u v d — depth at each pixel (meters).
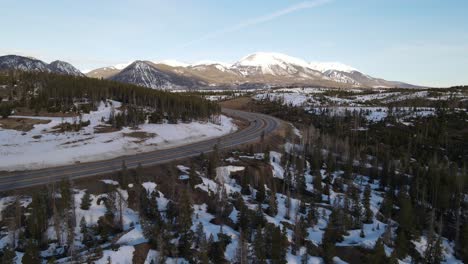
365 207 82.06
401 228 76.56
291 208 79.19
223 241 57.75
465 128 159.62
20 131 95.62
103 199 62.47
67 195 54.31
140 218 58.12
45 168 77.38
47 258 48.47
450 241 79.38
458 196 89.12
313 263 61.16
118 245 52.38
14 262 44.84
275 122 166.62
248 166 90.38
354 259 64.69
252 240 61.22
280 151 113.56
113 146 95.88
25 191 61.16
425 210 86.19
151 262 50.50
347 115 184.75
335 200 82.19
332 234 67.44
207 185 75.50
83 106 121.69
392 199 90.50
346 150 118.50
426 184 94.69
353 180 101.19
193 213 65.12
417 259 69.06
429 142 143.88
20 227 50.66
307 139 127.88
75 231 53.88
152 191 68.38
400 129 161.62
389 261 60.97
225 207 68.56
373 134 154.25
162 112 135.62
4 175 70.88
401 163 115.94
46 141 92.06
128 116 116.00
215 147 89.88
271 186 87.75
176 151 98.00
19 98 120.88
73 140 94.88
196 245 56.44
